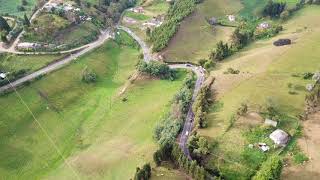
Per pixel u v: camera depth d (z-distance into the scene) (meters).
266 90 186.50
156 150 160.50
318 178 138.62
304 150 150.25
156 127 177.62
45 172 169.12
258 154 149.88
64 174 166.38
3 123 187.00
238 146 154.38
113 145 179.62
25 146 181.00
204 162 149.75
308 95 173.75
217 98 188.88
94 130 194.12
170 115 185.38
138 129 189.12
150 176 147.62
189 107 191.00
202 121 170.88
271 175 131.62
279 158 136.38
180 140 165.00
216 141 157.88
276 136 154.12
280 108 172.62
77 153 179.00
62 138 188.50
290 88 185.88
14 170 169.12
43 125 194.25
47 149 181.38
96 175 162.62
